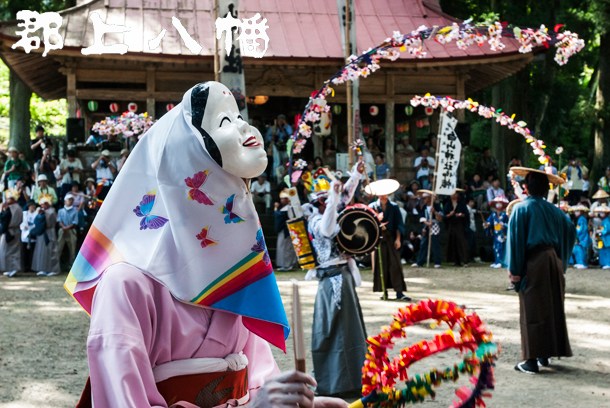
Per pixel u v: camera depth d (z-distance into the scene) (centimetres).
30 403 448
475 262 1495
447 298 909
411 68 1697
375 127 2273
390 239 906
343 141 1734
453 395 466
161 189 151
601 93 2266
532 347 528
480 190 1655
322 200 500
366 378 150
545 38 631
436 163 1292
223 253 152
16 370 533
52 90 1934
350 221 470
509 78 2202
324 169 519
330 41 1656
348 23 1107
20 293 969
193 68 1627
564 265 543
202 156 151
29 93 2058
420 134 3081
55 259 1255
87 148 1527
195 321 148
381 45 651
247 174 152
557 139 2970
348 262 479
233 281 152
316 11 1736
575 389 483
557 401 453
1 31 1413
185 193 151
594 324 732
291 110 1862
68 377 515
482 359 144
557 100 2578
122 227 153
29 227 1250
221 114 152
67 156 1448
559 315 533
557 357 570
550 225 530
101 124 764
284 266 1329
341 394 470
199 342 147
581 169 1850
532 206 534
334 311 460
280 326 160
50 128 2870
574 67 2567
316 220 477
